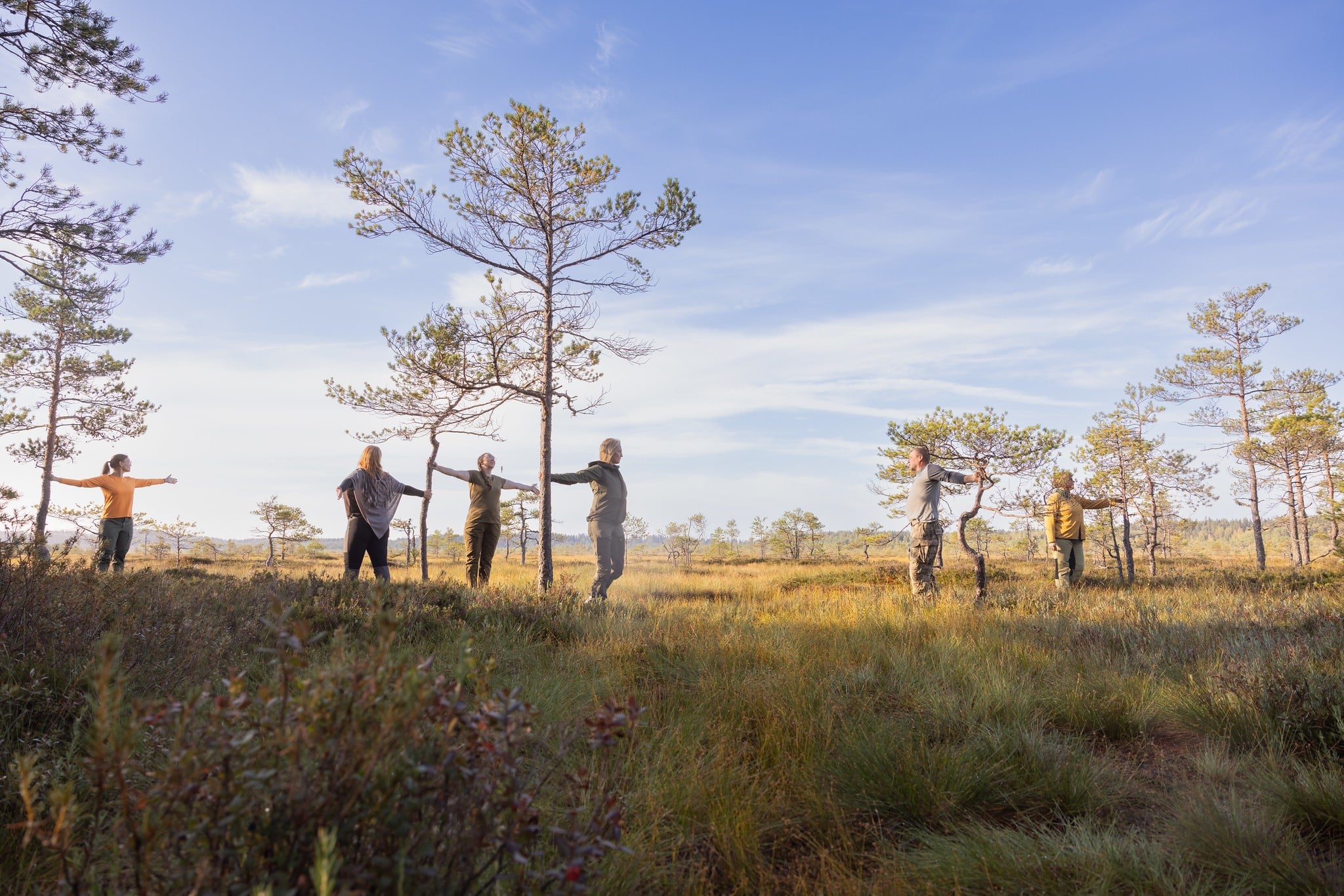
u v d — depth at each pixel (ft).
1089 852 7.41
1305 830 8.29
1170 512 78.18
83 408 66.54
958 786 9.30
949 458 60.44
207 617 14.84
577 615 20.77
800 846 8.21
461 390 35.04
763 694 12.61
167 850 4.62
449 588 22.99
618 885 6.68
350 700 4.74
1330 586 38.86
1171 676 14.84
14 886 6.18
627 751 9.54
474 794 5.09
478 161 31.42
